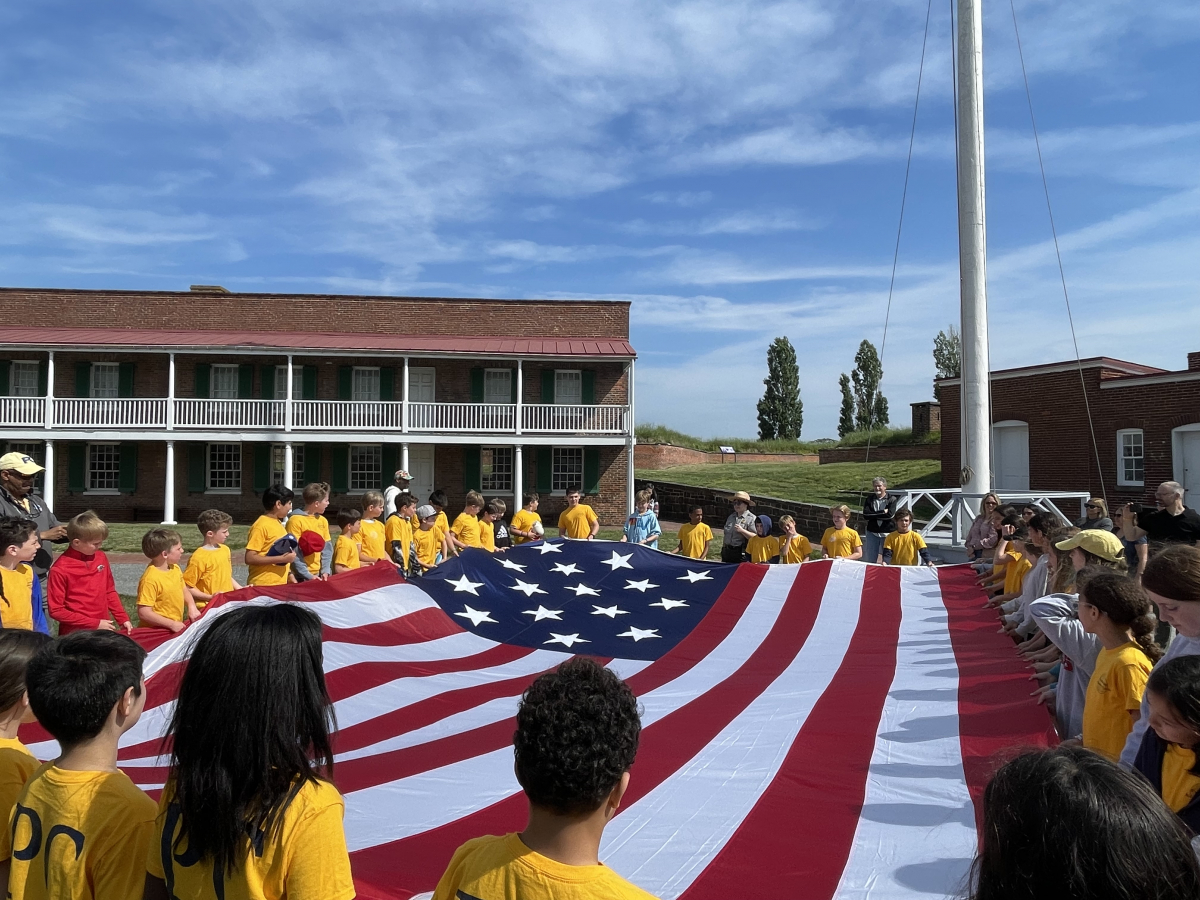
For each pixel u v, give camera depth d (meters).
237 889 1.90
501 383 28.48
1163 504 8.48
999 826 1.46
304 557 8.22
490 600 7.96
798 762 4.21
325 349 26.23
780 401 63.28
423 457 28.05
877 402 63.78
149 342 26.03
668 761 4.26
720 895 2.92
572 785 1.70
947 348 54.38
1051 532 5.53
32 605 5.58
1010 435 24.31
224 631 2.00
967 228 13.58
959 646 6.52
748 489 28.92
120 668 2.29
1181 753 2.58
